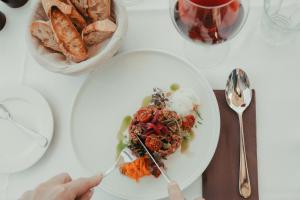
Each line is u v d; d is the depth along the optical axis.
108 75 0.60
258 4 0.61
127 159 0.55
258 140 0.55
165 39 0.62
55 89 0.62
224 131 0.55
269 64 0.58
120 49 0.63
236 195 0.52
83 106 0.59
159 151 0.54
